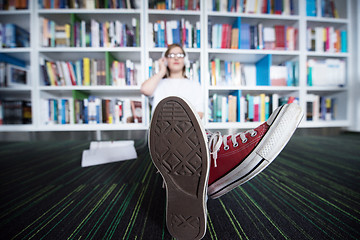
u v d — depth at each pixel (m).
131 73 1.80
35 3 1.72
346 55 1.94
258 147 0.39
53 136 1.74
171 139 0.37
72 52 1.77
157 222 0.42
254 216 0.45
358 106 1.93
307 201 0.52
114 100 1.79
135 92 2.03
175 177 0.36
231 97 1.80
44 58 1.82
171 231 0.35
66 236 0.38
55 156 1.07
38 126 1.72
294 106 0.39
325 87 1.91
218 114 1.78
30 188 0.63
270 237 0.37
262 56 1.92
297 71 1.89
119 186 0.64
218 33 1.81
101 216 0.45
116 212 0.47
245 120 1.81
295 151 1.15
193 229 0.34
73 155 1.09
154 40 1.76
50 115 1.75
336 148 1.24
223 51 1.78
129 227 0.41
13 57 1.89
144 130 1.79
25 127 1.72
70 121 1.75
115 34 1.75
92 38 1.74
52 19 1.84
